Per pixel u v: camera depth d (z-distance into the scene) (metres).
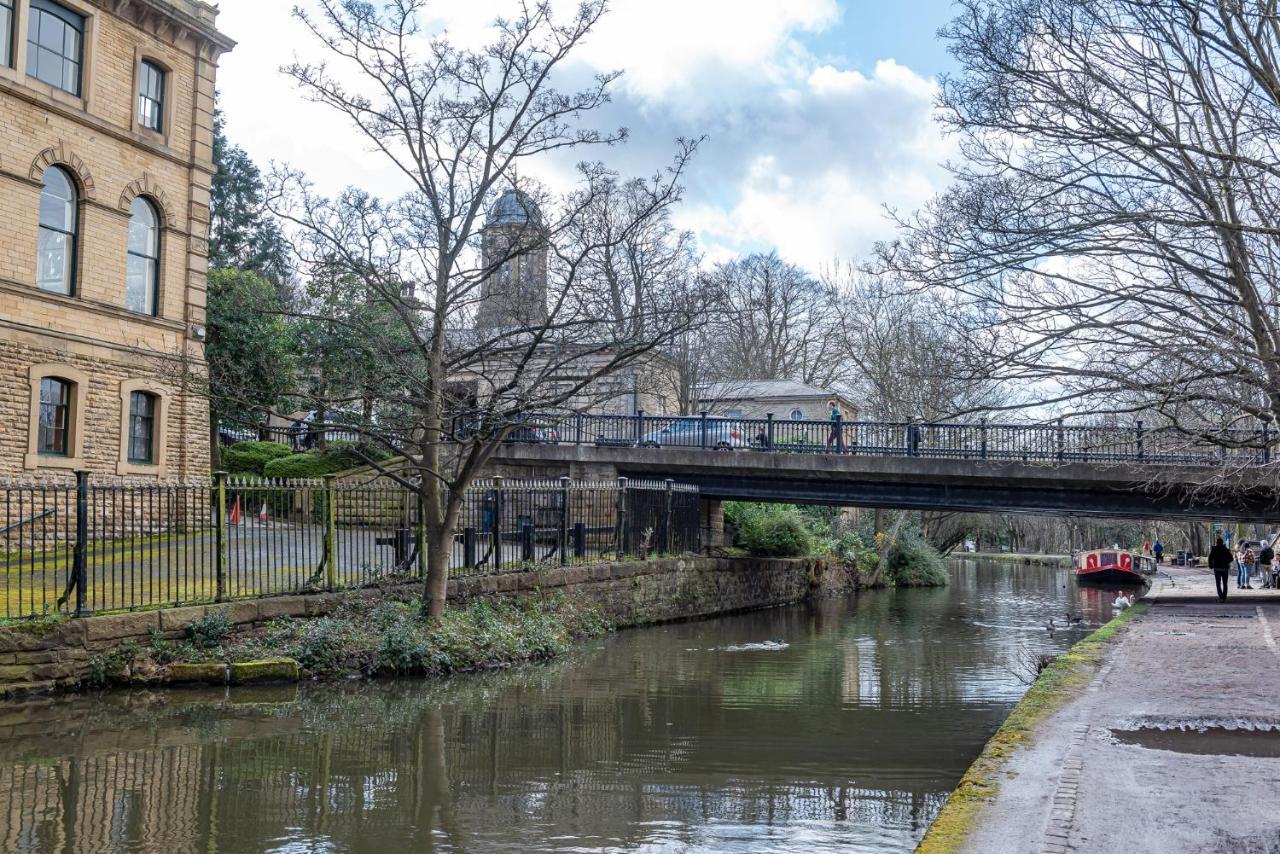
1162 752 7.21
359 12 14.15
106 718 10.21
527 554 19.75
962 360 12.80
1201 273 11.72
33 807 7.12
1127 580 45.28
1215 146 11.60
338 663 13.13
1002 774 6.50
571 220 14.84
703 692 13.07
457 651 14.37
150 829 6.68
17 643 11.04
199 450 24.03
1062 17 12.12
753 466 29.20
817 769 8.83
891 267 14.30
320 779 8.12
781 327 64.38
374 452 18.17
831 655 17.66
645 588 23.28
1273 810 5.68
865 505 30.28
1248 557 41.38
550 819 7.15
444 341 16.28
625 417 30.92
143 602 12.94
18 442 19.73
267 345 28.16
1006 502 28.08
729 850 6.50
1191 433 12.19
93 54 21.61
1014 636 21.70
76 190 21.41
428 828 6.87
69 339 20.86
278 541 20.00
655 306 15.17
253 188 48.88
